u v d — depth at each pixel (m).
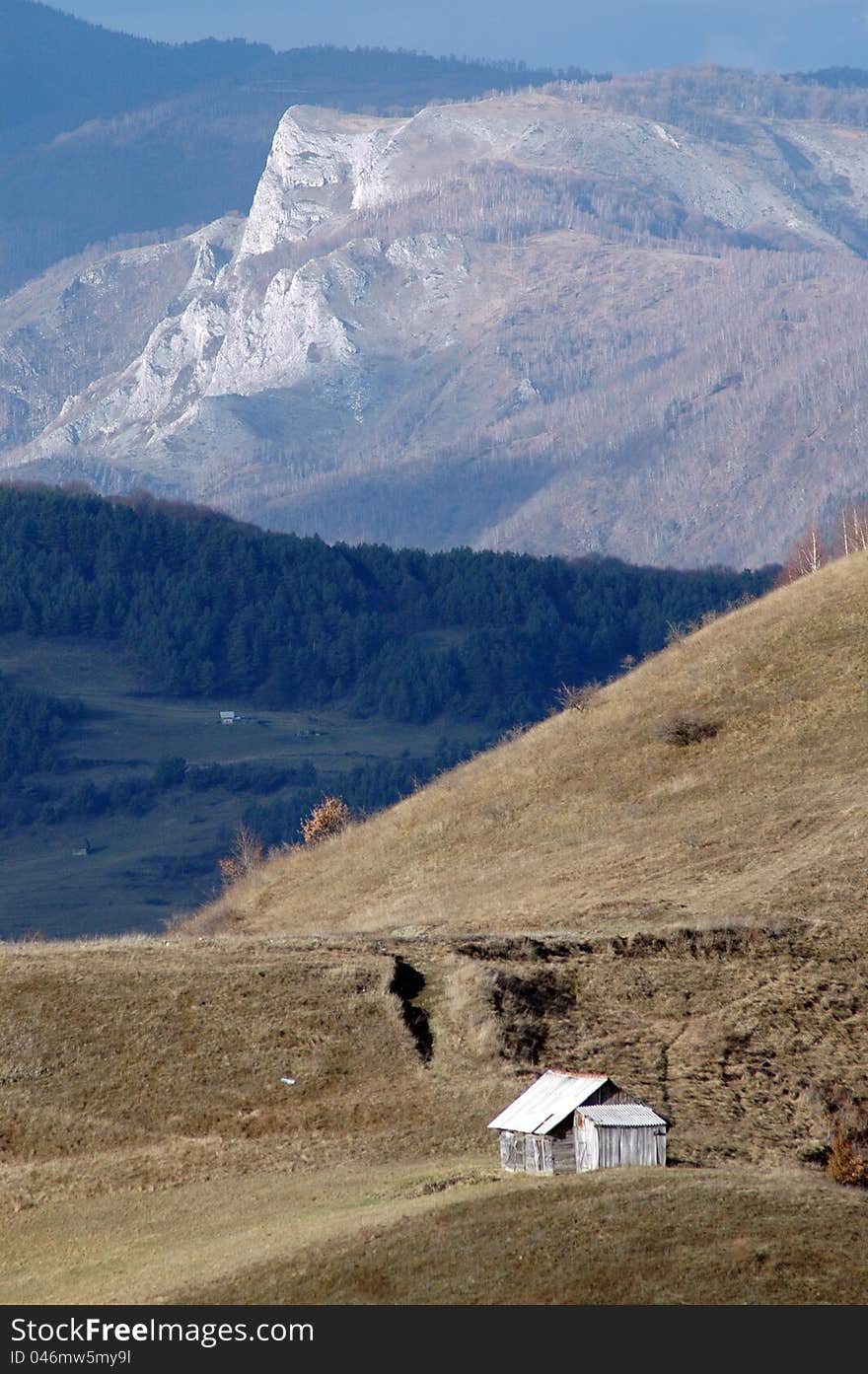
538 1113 53.50
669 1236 44.34
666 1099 63.75
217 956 80.56
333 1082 66.44
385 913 100.75
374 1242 45.94
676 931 80.75
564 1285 42.44
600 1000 74.25
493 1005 71.94
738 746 109.12
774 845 93.44
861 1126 62.00
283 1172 57.88
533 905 92.56
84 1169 60.03
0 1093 66.69
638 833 101.44
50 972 77.50
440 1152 58.62
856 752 102.62
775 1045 69.62
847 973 76.38
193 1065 68.19
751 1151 57.59
